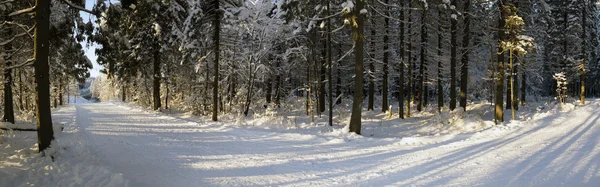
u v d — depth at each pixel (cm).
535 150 807
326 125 1641
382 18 2053
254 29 2039
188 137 1171
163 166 716
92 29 1182
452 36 1897
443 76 2462
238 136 1202
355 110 1309
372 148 943
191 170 680
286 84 2934
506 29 1605
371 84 2436
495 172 614
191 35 1838
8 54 1145
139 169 680
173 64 2680
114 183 538
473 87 2986
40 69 755
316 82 2005
